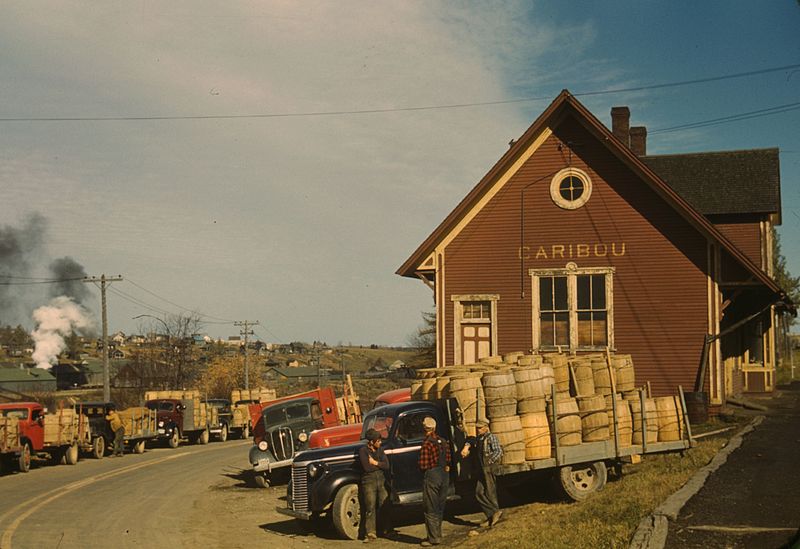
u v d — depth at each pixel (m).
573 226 25.16
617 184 24.88
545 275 25.25
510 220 25.77
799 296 52.72
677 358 23.88
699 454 17.05
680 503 12.29
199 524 16.25
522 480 15.88
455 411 15.33
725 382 27.08
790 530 10.65
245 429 47.06
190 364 78.94
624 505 13.05
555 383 16.42
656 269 24.30
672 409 17.16
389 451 15.02
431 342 70.31
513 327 25.42
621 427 16.47
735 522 11.26
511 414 15.24
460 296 25.95
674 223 24.25
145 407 38.56
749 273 23.45
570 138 25.36
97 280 55.69
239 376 93.50
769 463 15.52
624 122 34.00
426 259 26.42
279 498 20.34
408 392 21.34
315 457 15.39
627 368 17.03
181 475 25.53
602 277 24.83
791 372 55.62
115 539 14.34
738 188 28.94
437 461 13.65
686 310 23.94
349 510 14.75
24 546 13.58
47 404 59.19
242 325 86.69
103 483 23.27
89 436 31.25
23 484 23.14
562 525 12.60
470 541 13.15
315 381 117.19
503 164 25.64
